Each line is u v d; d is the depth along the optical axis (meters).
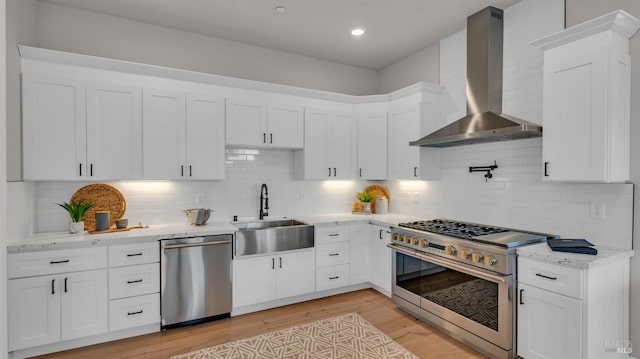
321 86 4.41
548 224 2.79
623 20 2.13
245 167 3.93
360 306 3.54
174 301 3.00
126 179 3.04
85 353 2.61
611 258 2.17
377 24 3.43
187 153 3.29
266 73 4.05
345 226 3.88
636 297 2.29
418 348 2.69
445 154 3.75
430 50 3.96
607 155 2.17
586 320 2.05
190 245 3.05
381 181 4.73
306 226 3.62
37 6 3.00
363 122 4.21
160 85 3.20
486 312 2.54
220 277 3.19
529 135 2.65
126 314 2.82
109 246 2.76
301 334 2.91
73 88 2.85
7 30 2.45
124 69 3.03
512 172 3.06
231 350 2.65
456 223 3.47
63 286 2.61
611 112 2.16
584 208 2.55
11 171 2.51
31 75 2.70
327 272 3.77
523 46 2.95
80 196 3.14
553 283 2.20
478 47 3.14
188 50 3.62
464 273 2.71
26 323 2.51
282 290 3.52
